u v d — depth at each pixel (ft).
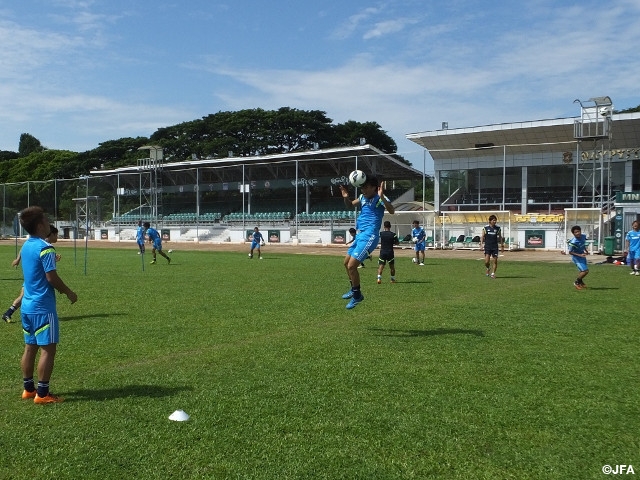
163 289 47.52
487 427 14.97
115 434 14.58
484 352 23.30
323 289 47.44
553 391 17.95
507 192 154.61
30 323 17.07
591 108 109.70
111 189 197.16
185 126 269.64
